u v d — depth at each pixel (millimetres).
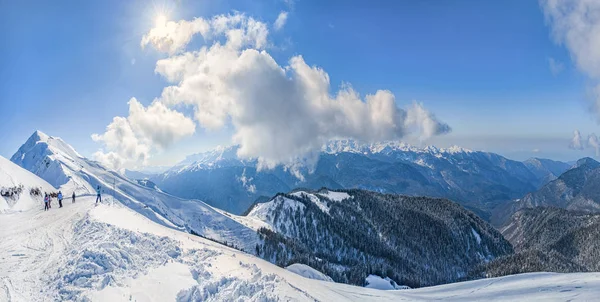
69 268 24062
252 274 28359
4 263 27094
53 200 78688
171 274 24875
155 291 22156
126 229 33344
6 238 36062
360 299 39406
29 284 22781
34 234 37125
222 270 27703
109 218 39000
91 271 23453
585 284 42688
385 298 43781
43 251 30422
